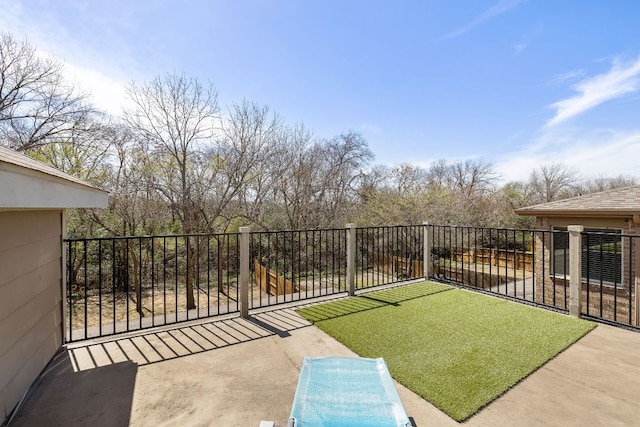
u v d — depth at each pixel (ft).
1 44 29.55
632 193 21.20
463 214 48.26
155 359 8.49
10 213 6.30
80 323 24.63
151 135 29.04
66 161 29.53
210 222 30.89
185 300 31.63
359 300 13.73
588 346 9.12
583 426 5.82
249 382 7.40
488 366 7.95
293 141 42.50
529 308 12.52
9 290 6.24
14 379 6.38
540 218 22.99
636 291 18.28
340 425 5.26
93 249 32.94
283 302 13.26
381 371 7.10
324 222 44.24
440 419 6.06
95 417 6.14
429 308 12.56
